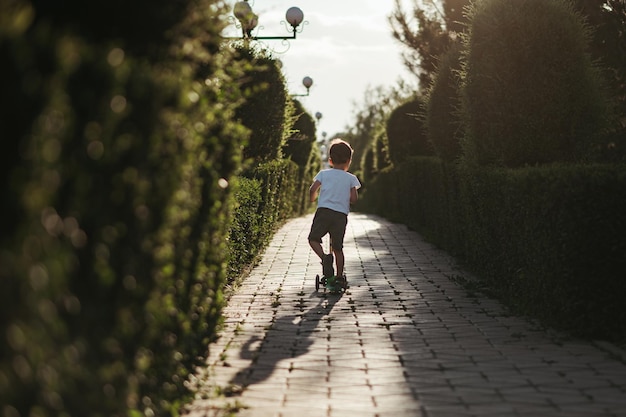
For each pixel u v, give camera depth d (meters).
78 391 3.60
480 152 12.27
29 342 3.09
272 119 19.11
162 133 4.34
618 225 8.15
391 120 27.59
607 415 5.68
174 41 5.63
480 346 8.08
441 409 5.86
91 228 3.69
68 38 3.34
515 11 11.66
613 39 17.06
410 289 11.93
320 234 11.73
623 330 8.22
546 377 6.81
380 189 33.44
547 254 8.83
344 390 6.43
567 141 11.68
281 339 8.48
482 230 12.13
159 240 4.53
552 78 11.59
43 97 3.09
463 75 12.57
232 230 11.74
